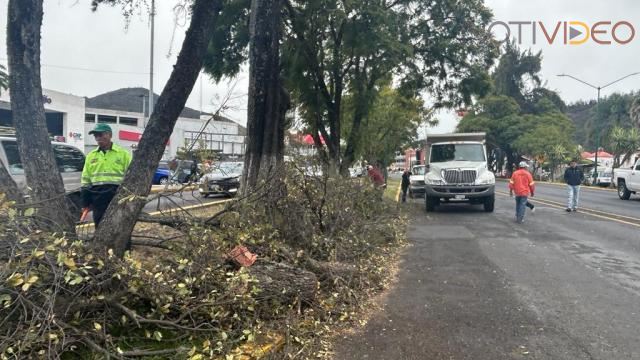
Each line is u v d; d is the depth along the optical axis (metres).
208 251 4.66
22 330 3.29
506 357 4.48
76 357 3.71
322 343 4.79
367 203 10.05
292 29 14.16
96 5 7.42
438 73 18.05
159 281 3.91
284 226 6.80
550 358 4.45
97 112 40.75
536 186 40.84
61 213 4.69
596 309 5.84
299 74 14.67
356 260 7.60
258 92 8.80
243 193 7.29
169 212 5.46
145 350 3.86
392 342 4.86
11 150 8.55
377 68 16.70
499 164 75.44
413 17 16.88
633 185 22.31
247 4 13.60
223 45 14.77
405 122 27.86
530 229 12.65
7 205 3.38
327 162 9.18
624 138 53.12
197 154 5.29
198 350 4.07
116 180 6.17
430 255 9.16
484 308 5.91
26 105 4.73
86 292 3.86
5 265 3.23
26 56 4.73
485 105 63.06
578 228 12.80
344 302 5.88
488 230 12.48
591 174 49.06
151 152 4.81
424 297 6.40
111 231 4.56
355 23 13.94
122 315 4.09
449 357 4.50
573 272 7.73
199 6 5.07
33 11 4.75
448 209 18.45
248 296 4.32
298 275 5.29
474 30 16.66
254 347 4.31
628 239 10.95
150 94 26.38
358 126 17.91
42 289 3.52
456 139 18.80
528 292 6.59
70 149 10.24
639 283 7.04
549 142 55.38
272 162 8.52
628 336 4.96
